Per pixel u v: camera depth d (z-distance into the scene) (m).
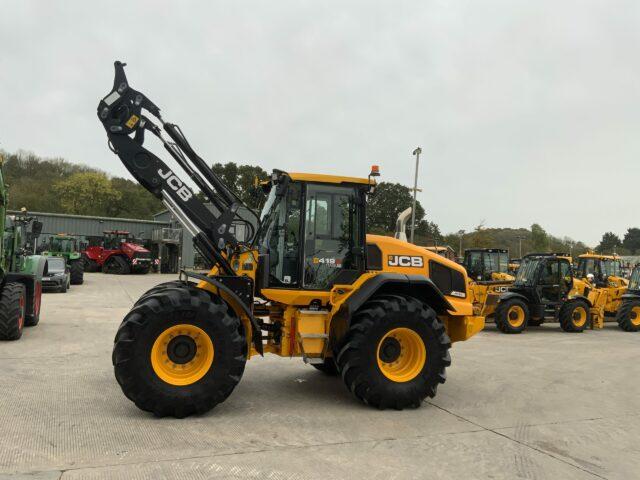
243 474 3.74
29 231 12.96
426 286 5.96
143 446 4.22
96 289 22.41
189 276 5.52
